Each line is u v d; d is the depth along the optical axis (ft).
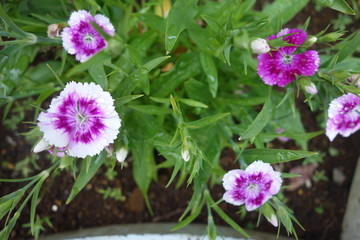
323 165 1.03
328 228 1.01
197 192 0.66
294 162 1.02
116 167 1.00
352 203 0.99
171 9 0.62
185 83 0.71
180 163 0.63
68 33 0.60
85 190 0.99
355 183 1.01
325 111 0.66
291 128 0.89
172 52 0.81
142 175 0.85
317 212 1.01
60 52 0.77
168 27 0.60
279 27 0.66
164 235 0.82
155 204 1.00
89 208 0.99
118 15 0.77
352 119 0.64
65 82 0.71
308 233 1.00
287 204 1.01
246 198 0.61
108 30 0.61
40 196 0.98
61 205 0.98
